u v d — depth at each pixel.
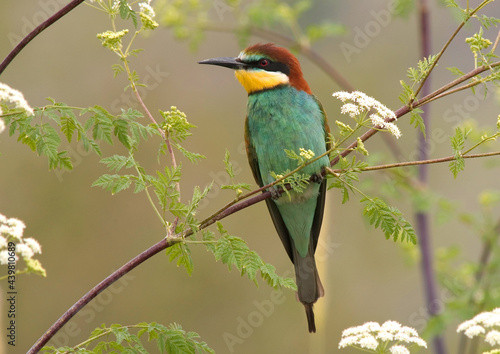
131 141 5.53
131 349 5.22
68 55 14.77
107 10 5.75
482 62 6.14
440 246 14.05
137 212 14.25
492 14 14.83
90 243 14.01
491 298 8.23
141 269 14.12
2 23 14.49
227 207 5.78
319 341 8.20
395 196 8.71
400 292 14.03
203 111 15.38
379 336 5.09
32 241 4.57
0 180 13.85
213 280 14.20
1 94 4.68
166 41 15.52
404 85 6.14
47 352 5.05
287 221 8.90
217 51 15.67
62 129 5.33
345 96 5.78
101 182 5.53
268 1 10.19
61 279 13.57
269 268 5.52
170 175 5.57
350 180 5.90
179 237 5.56
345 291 14.05
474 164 14.38
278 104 8.74
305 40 10.10
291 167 8.61
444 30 15.48
